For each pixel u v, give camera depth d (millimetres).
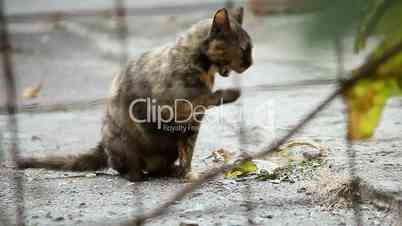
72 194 8133
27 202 7711
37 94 15109
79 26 22953
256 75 14805
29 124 12359
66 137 11461
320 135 10242
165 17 22938
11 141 10555
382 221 6855
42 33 22031
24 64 18547
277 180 8398
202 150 10055
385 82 1760
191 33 8422
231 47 8211
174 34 21234
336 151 9242
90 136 11602
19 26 22953
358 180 7547
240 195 7840
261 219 6988
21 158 9281
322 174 8219
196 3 24172
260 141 9898
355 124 1856
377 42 1711
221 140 10469
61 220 7008
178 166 9047
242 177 8531
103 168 9484
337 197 7523
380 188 7188
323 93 12508
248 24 17969
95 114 13344
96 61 19500
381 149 9164
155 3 24969
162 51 8695
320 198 7625
